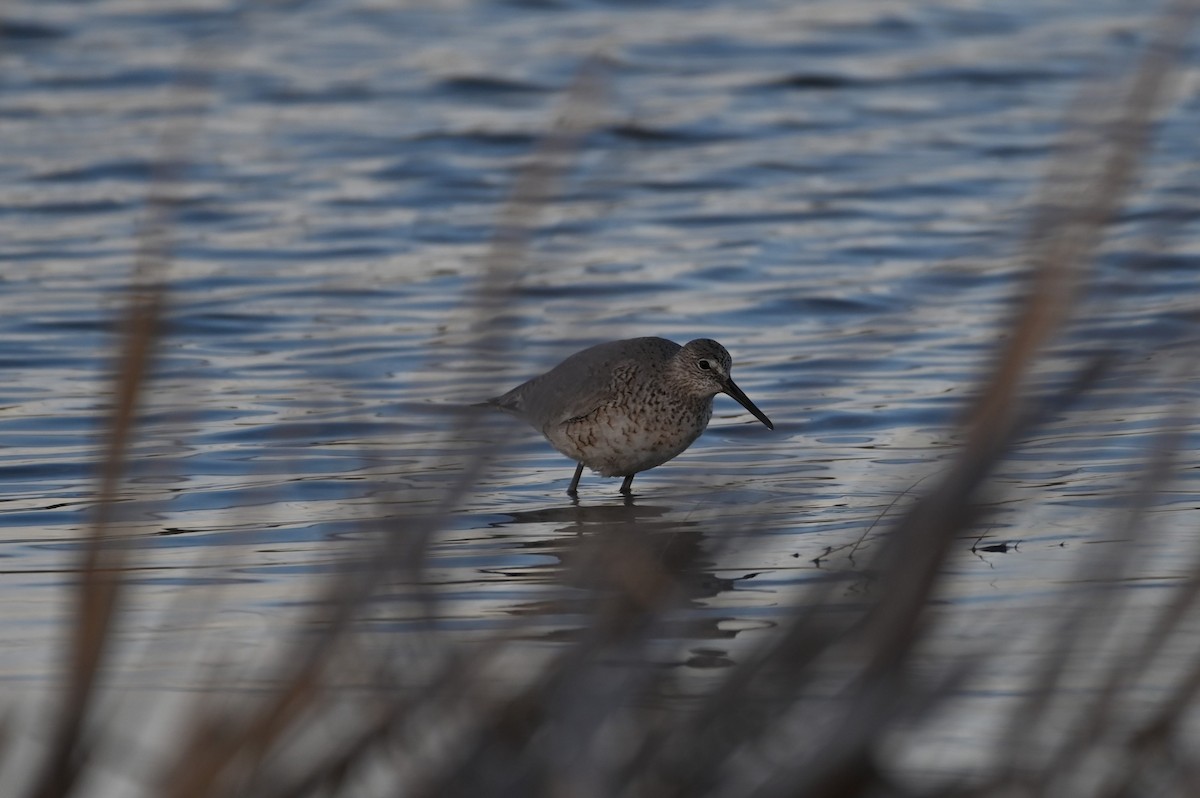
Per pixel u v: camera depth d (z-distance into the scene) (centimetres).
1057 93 3303
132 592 1136
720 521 675
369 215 2555
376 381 1695
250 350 1878
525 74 3447
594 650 555
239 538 1248
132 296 473
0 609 1133
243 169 2806
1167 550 1130
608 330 1952
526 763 523
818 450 1503
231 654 985
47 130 3020
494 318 495
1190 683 614
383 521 534
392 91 3334
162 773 708
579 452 1446
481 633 998
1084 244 436
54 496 1421
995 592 1055
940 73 3494
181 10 3866
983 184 2702
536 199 488
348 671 536
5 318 2019
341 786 530
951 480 468
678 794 521
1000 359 451
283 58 3572
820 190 2689
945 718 802
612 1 4097
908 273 2206
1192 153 2647
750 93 3334
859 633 499
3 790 530
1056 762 564
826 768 488
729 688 522
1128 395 490
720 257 2302
